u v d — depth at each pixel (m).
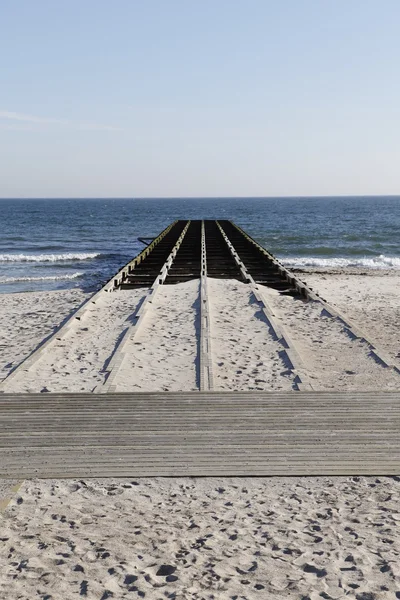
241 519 4.90
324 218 86.38
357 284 22.52
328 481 5.61
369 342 10.84
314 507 5.09
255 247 27.59
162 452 6.19
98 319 13.10
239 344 10.86
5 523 4.85
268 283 18.23
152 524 4.82
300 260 32.97
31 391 8.30
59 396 7.93
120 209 139.50
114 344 10.94
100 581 3.97
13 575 4.05
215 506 5.15
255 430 6.73
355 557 4.21
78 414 7.26
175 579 3.97
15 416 7.22
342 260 32.91
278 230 58.31
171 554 4.33
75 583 3.95
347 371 9.23
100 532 4.69
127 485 5.56
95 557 4.29
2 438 6.57
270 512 5.02
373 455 6.09
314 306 14.46
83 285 24.08
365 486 5.49
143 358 9.93
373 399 7.69
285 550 4.35
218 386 8.43
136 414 7.24
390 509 5.02
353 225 66.88
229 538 4.57
